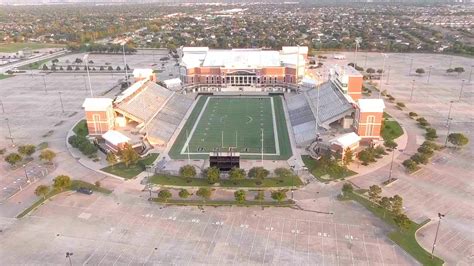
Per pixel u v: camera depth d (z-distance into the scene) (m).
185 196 128.75
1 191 137.75
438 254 103.44
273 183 141.00
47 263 101.69
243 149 170.88
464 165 153.50
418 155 152.25
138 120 185.12
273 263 100.62
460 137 165.25
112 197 133.12
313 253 104.19
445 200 128.75
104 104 173.50
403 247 105.94
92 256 104.12
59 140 183.62
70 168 154.50
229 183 141.38
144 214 123.12
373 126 166.12
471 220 117.94
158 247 107.44
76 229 115.75
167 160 160.75
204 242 109.31
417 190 134.88
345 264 100.00
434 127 194.00
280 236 111.50
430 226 115.06
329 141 163.25
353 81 197.62
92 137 177.12
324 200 129.62
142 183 142.25
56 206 128.00
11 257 104.12
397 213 115.38
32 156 165.88
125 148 154.00
